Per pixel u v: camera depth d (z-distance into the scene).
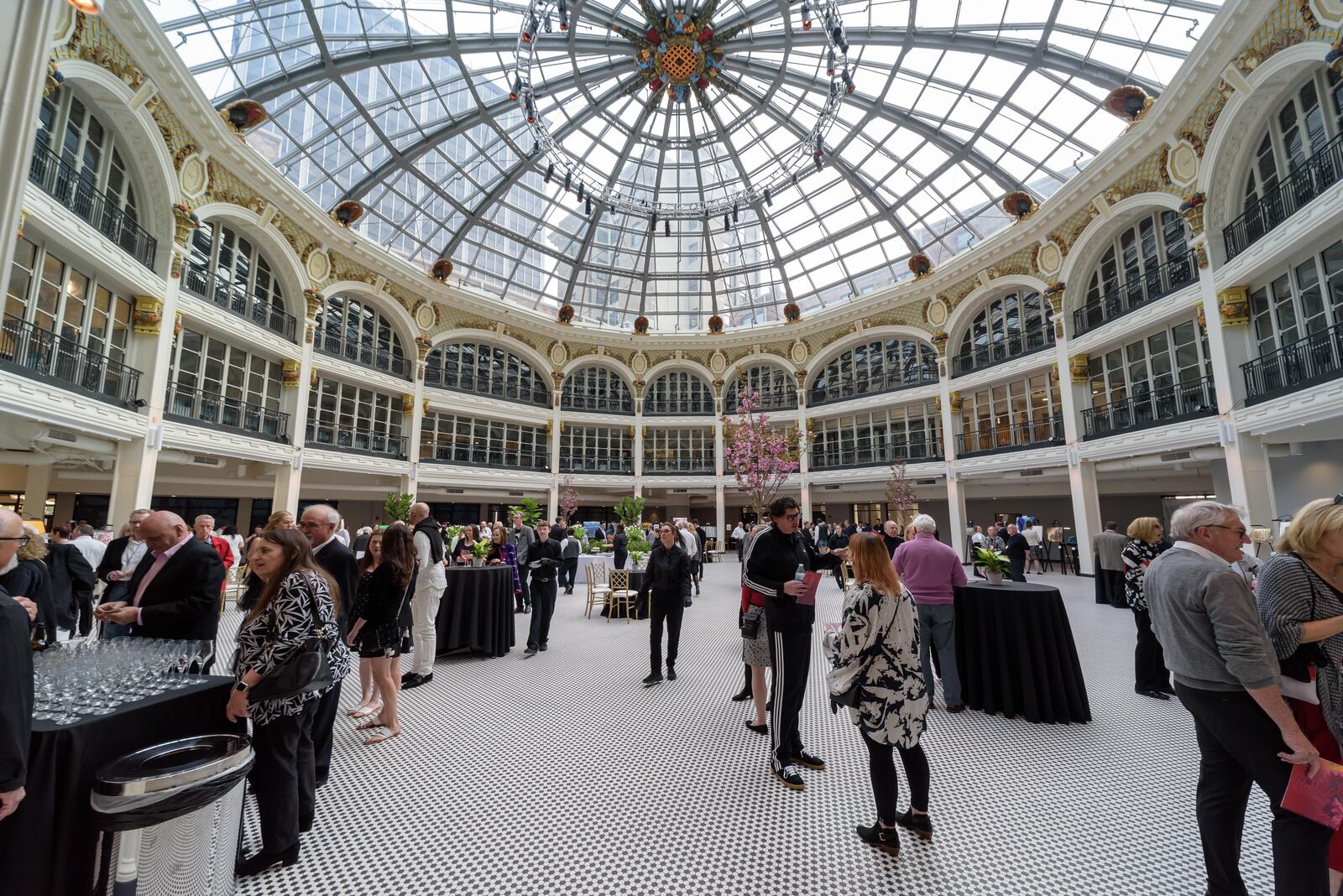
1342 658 2.32
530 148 19.78
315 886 2.62
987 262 18.84
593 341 27.00
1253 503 10.68
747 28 16.20
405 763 3.96
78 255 9.95
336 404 18.73
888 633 3.04
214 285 14.09
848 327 24.38
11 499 16.41
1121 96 12.86
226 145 13.23
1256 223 10.74
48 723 2.12
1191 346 12.84
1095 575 10.16
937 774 3.75
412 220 20.16
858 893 2.59
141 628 3.34
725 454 27.31
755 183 21.94
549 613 7.41
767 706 4.98
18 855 1.93
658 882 2.67
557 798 3.46
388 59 15.02
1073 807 3.31
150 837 1.99
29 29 2.18
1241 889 2.35
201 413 13.78
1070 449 15.77
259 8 12.47
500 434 24.89
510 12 15.07
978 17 13.88
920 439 22.45
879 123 18.39
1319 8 8.78
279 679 2.68
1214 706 2.34
